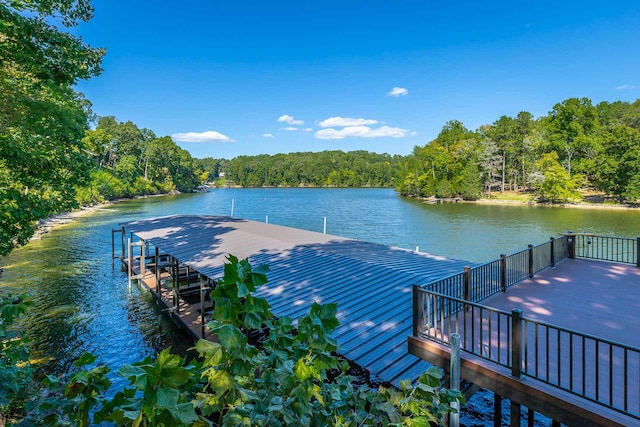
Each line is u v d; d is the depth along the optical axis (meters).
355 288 8.84
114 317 13.88
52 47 8.52
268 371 1.74
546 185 53.91
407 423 1.69
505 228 34.81
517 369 4.12
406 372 5.45
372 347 6.11
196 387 1.74
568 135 60.66
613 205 48.31
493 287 7.41
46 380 1.76
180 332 12.65
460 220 40.94
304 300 8.28
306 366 1.72
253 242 14.99
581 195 55.56
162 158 92.12
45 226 35.59
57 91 10.01
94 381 1.56
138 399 1.31
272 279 9.82
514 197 62.12
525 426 7.84
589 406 3.59
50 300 15.64
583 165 56.44
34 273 19.78
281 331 1.90
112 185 67.00
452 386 4.46
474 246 27.58
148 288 16.41
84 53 9.23
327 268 10.56
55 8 8.99
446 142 75.38
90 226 36.03
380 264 10.50
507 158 70.25
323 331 1.78
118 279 18.70
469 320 6.08
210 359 1.47
